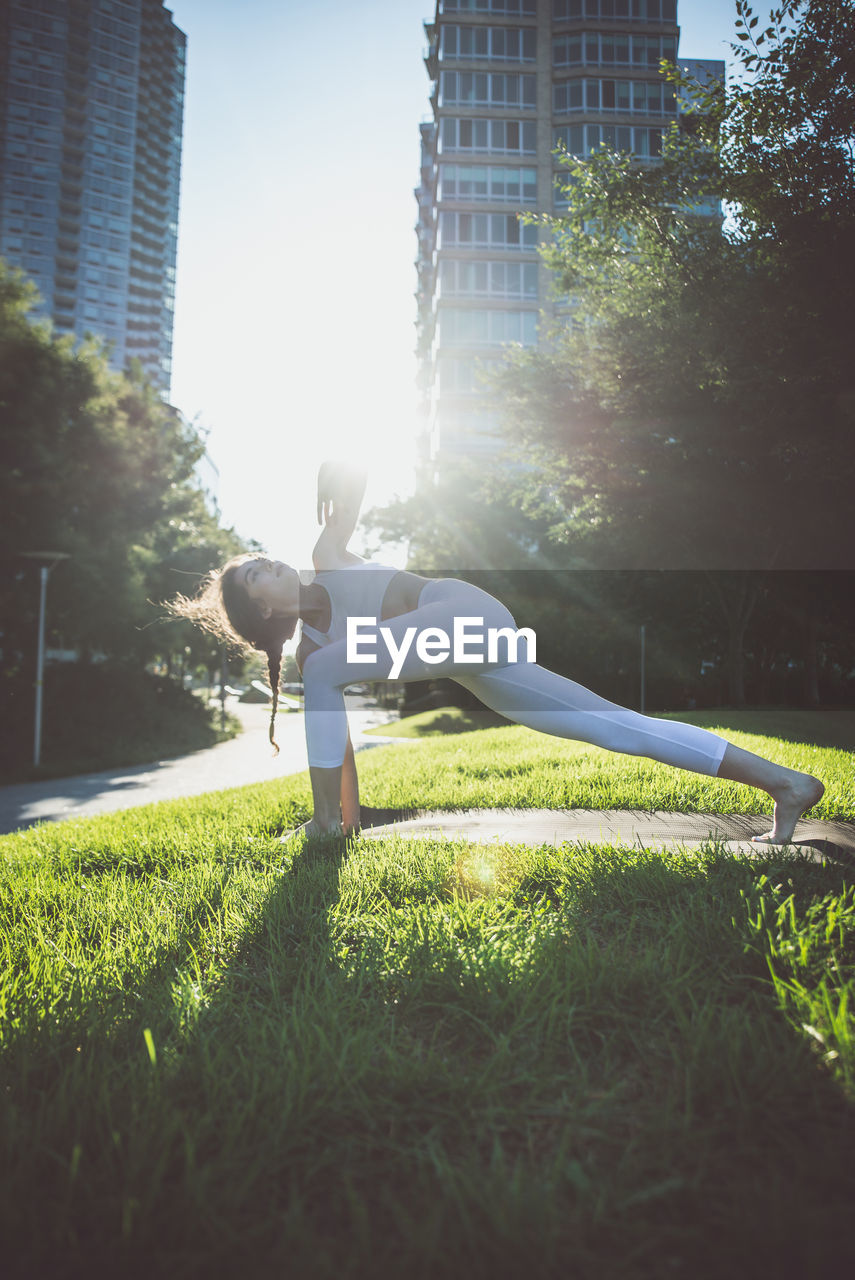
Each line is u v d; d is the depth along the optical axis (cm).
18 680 2822
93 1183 121
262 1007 185
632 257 1812
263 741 3850
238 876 312
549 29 6569
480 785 616
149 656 3472
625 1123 130
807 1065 136
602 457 1961
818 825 368
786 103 1298
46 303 11762
